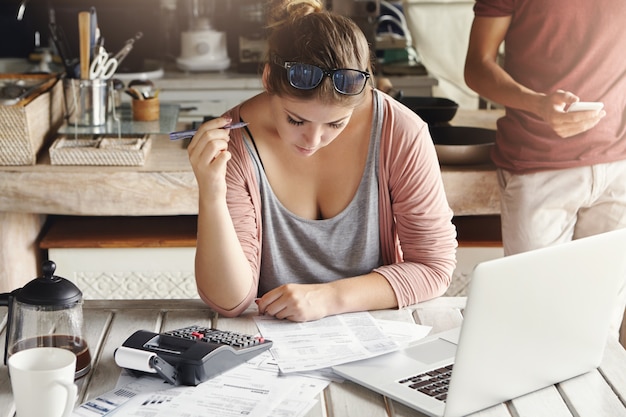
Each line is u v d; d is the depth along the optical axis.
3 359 1.38
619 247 1.29
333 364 1.35
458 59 3.94
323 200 1.72
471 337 1.16
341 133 1.66
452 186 2.56
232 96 3.84
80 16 2.65
